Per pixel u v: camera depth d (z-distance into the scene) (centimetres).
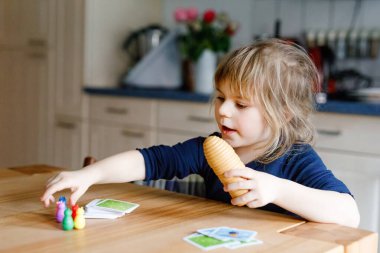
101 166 101
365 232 80
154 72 291
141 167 109
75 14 295
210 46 269
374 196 193
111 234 74
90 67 294
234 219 85
